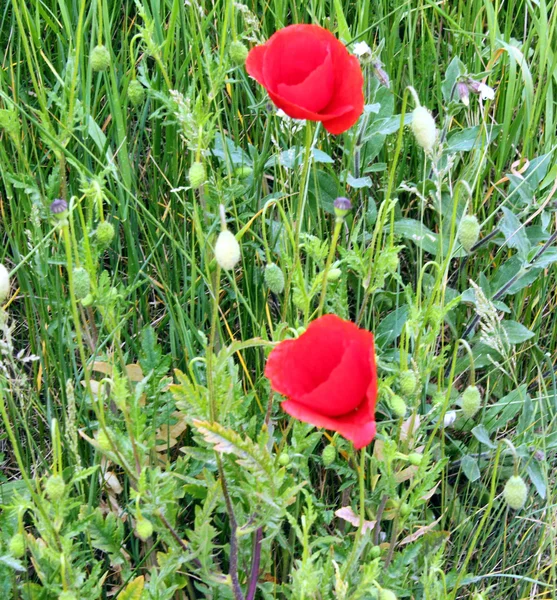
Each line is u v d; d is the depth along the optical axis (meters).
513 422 1.32
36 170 1.25
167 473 1.07
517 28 1.44
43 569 1.07
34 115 1.27
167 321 1.25
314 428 1.21
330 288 1.17
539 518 1.27
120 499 1.22
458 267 1.34
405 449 1.16
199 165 1.10
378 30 1.36
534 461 1.25
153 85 1.20
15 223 1.23
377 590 1.08
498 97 1.37
